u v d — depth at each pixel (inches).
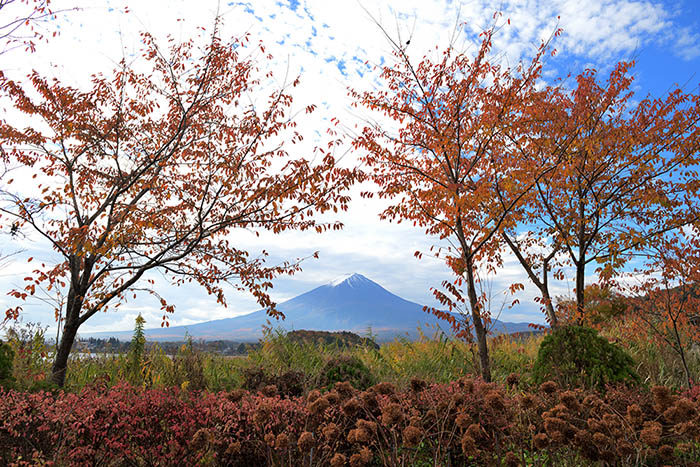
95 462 123.9
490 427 123.6
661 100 340.2
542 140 313.7
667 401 120.4
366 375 216.2
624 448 101.0
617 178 353.7
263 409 120.0
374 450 131.5
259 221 293.3
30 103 292.7
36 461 115.0
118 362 288.7
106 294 297.4
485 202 312.0
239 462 129.6
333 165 272.8
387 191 294.8
